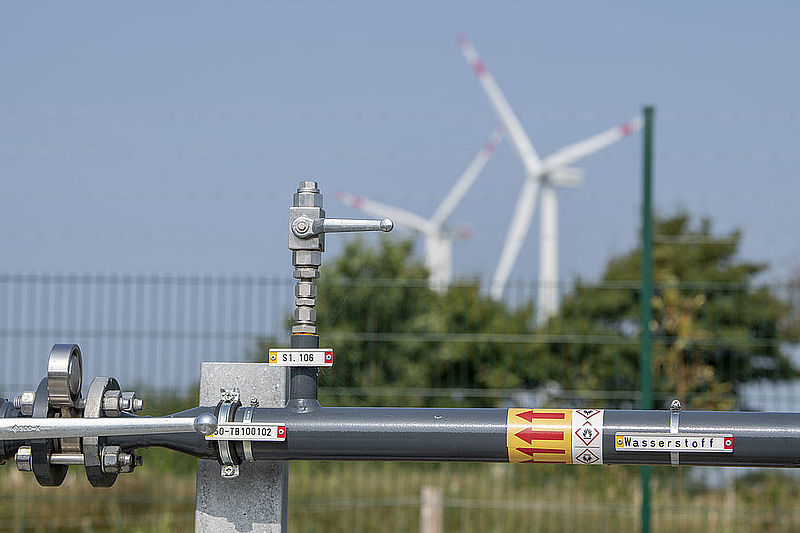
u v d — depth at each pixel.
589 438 6.34
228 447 6.47
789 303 16.84
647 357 15.54
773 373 18.66
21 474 17.53
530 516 17.28
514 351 19.16
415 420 6.45
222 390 6.62
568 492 17.72
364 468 18.36
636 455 6.35
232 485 6.80
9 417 6.47
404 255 33.00
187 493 17.56
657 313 22.27
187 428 6.10
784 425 6.23
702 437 6.25
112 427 6.10
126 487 17.48
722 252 32.22
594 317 20.80
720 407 18.33
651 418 6.36
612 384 21.09
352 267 32.41
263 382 6.85
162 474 18.12
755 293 21.02
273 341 15.32
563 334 20.02
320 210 6.68
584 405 18.31
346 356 20.78
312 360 6.53
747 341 17.27
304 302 6.63
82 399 6.73
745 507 17.23
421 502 16.62
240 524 6.77
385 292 20.98
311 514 17.48
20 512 16.80
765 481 17.45
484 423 6.42
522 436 6.38
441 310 20.22
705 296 19.50
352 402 20.16
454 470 18.83
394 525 17.44
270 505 6.77
